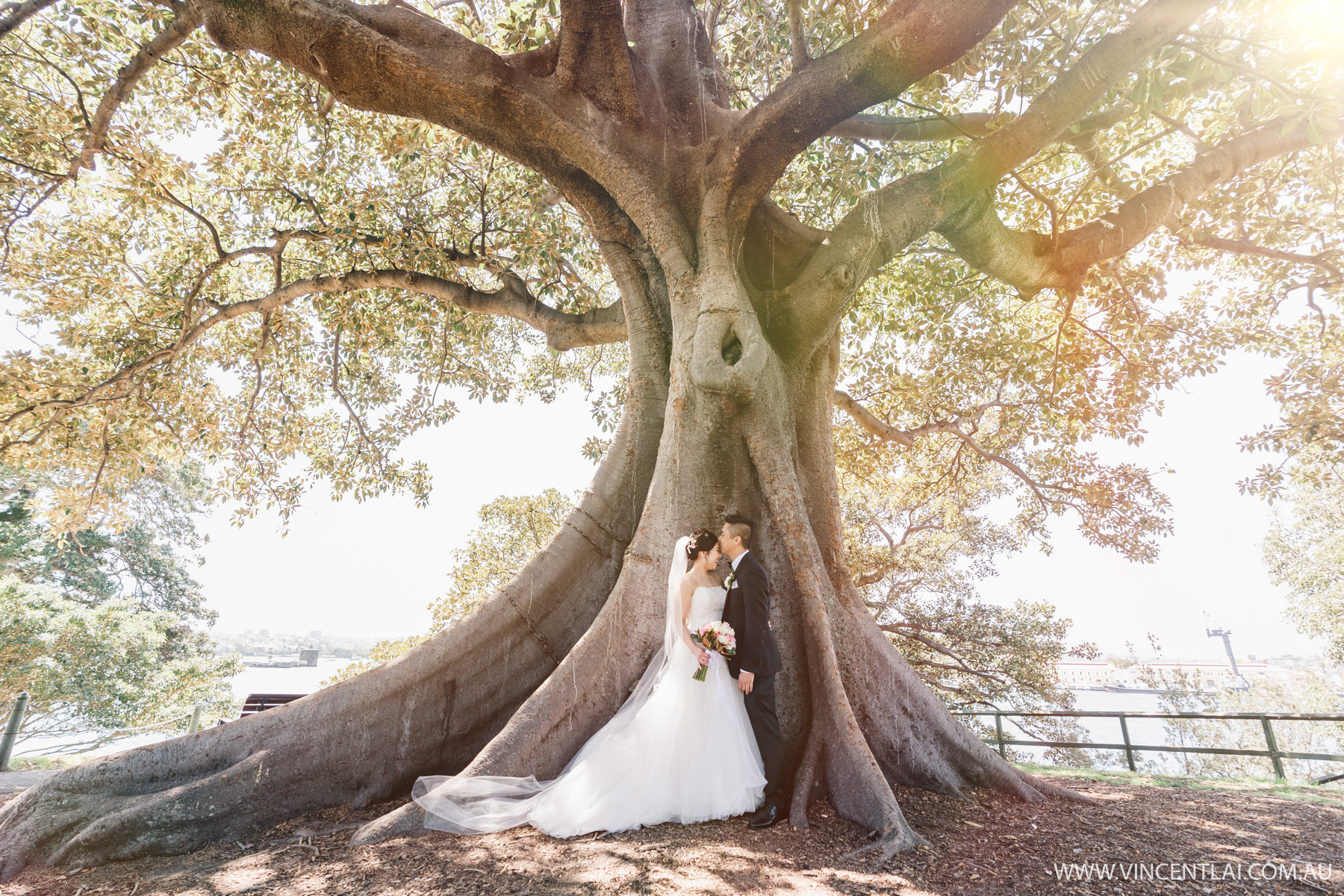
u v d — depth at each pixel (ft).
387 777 14.52
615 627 14.47
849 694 14.28
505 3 26.63
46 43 23.59
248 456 35.17
